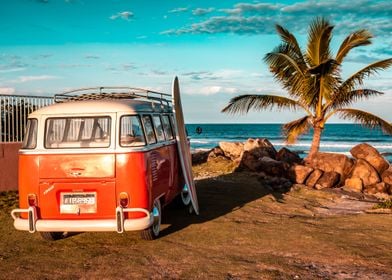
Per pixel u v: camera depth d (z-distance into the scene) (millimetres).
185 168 8938
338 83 18188
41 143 6891
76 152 6789
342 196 13805
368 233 8219
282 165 16969
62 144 6906
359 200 13430
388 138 82812
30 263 6516
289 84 19047
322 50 18297
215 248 7180
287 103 19188
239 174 16438
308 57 18750
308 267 6215
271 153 20953
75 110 6965
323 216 10367
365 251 6973
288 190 14180
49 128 6957
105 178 6723
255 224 9031
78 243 7578
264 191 13398
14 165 12758
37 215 6824
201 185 14203
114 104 7043
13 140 12773
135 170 6719
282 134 19891
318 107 18781
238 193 12859
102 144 6801
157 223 7695
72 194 6801
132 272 6035
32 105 13172
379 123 18234
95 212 6734
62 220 6730
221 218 9547
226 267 6199
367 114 18328
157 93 8719
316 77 18188
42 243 7617
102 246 7363
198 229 8492
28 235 8156
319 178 16391
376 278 5758
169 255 6789
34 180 6840
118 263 6434
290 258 6641
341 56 18312
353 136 88875
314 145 19172
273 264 6336
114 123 6840
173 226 8773
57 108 7062
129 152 6723
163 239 7758
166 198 8312
